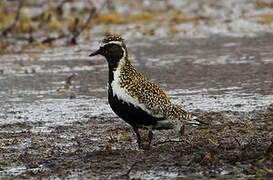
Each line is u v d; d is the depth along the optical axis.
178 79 32.56
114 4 57.66
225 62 36.56
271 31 46.59
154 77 33.22
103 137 21.94
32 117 25.50
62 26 49.72
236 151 19.11
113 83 18.61
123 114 18.69
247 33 46.22
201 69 34.78
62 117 25.36
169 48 41.62
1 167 18.58
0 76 34.19
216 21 51.56
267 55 38.22
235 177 16.80
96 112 26.02
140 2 59.16
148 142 20.17
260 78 32.12
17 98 29.06
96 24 50.72
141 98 18.28
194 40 44.31
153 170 17.55
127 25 50.44
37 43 43.75
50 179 17.25
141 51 40.75
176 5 58.75
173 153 19.11
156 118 18.47
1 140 21.97
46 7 54.97
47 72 35.12
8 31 46.56
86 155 19.36
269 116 24.44
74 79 33.16
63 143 21.27
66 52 41.16
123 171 17.59
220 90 29.77
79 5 56.34
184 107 26.55
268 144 19.92
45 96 29.34
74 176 17.38
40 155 19.75
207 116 24.72
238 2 59.88
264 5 57.69
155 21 52.12
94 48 42.41
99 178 17.09
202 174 17.08
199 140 20.78
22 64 37.53
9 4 54.88
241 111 25.53
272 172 16.97
